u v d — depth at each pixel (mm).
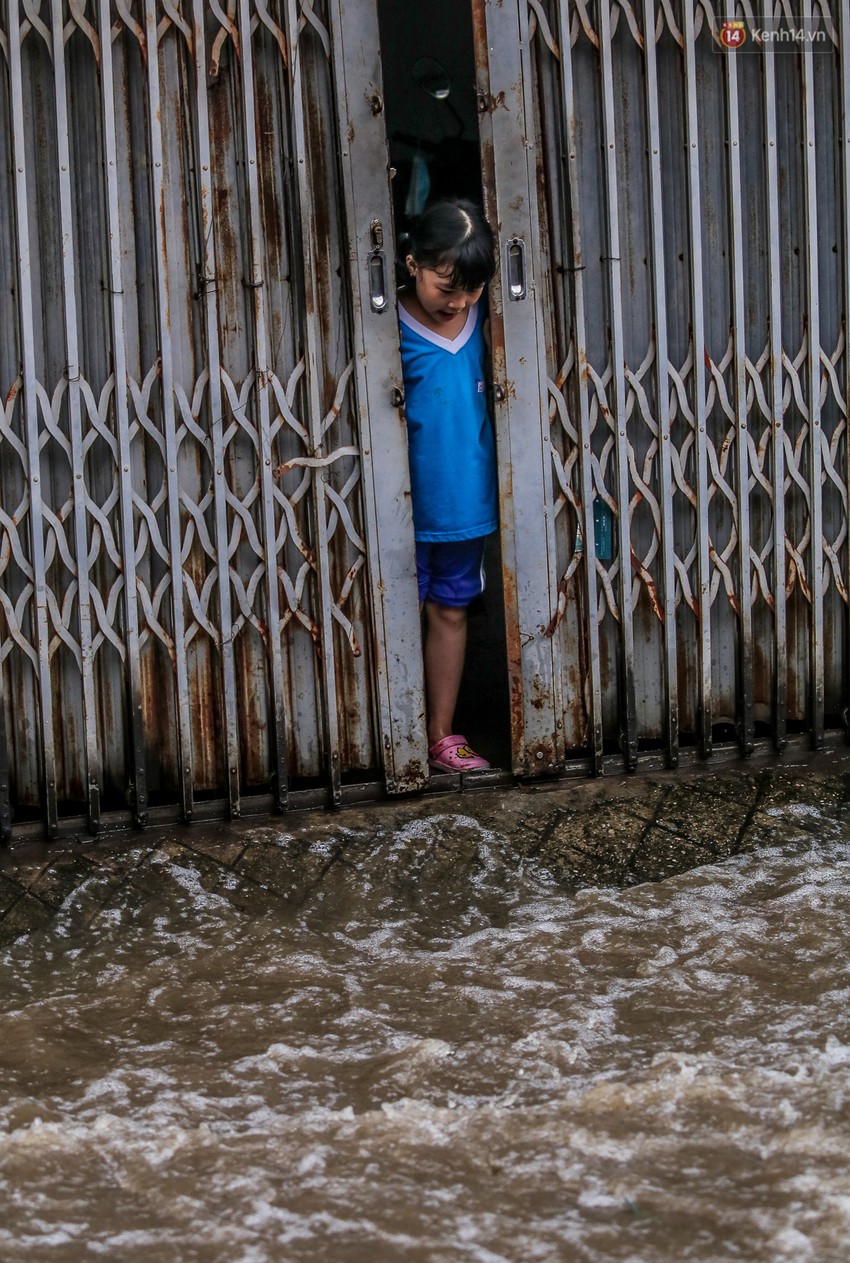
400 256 4953
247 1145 2836
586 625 4977
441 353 4719
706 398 4988
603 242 4859
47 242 4398
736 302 4977
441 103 6289
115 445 4469
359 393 4656
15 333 4387
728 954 3715
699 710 5137
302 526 4715
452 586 4941
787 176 5047
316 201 4594
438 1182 2691
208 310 4496
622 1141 2797
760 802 4824
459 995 3566
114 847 4480
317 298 4633
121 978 3746
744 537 5082
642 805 4793
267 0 4473
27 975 3830
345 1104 3029
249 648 4727
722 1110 2908
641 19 4812
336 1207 2604
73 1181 2727
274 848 4488
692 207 4898
